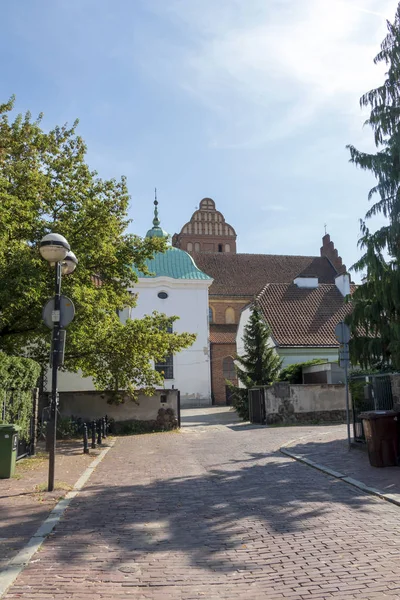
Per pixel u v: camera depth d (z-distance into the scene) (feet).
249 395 81.92
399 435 34.68
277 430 64.28
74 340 60.29
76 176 61.41
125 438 65.98
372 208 43.29
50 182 59.31
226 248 208.23
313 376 94.07
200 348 140.77
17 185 53.83
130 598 14.52
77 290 53.11
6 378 39.60
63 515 23.73
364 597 14.21
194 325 141.90
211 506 25.14
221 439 57.77
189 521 22.52
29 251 49.98
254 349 91.45
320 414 74.74
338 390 75.72
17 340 60.54
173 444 55.42
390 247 42.52
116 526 21.84
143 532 20.89
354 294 45.78
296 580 15.58
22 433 43.83
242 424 79.46
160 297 142.00
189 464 39.50
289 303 118.42
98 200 59.93
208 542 19.44
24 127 55.26
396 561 16.70
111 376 69.31
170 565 17.07
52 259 31.91
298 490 28.37
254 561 17.29
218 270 179.42
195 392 138.41
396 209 42.39
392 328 41.19
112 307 65.26
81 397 75.15
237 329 149.89
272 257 188.85
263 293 120.88
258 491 28.43
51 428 30.14
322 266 188.44
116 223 61.98
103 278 67.26
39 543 19.16
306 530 20.51
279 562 17.12
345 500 25.58
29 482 32.17
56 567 16.90
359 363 45.60
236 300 170.50
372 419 34.40
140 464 40.42
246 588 15.15
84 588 15.20
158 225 167.73
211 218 209.36
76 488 30.14
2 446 33.73
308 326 111.24
